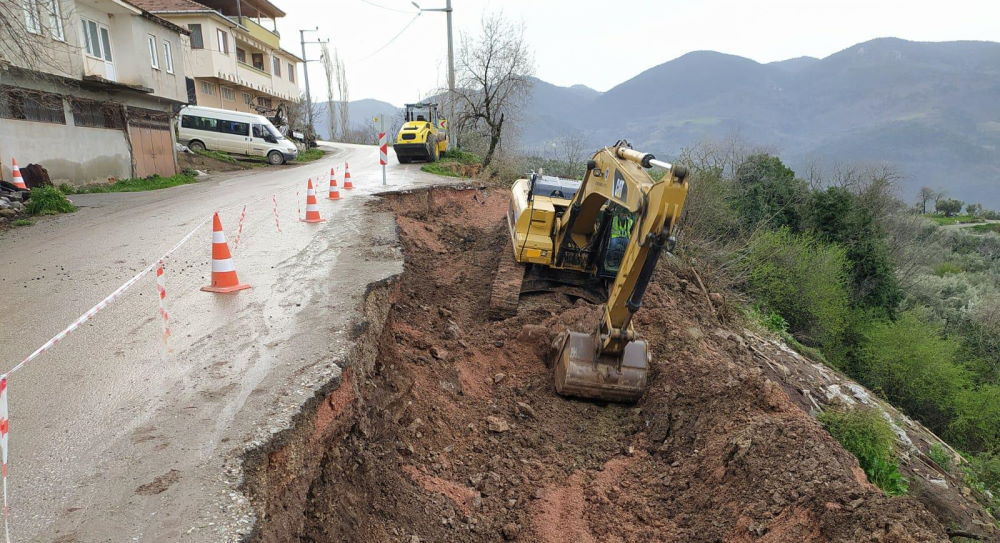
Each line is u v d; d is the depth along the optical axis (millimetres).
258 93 41344
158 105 21078
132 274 7762
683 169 4898
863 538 3846
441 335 7984
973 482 9750
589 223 9266
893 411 12281
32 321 6004
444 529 4625
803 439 5094
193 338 5543
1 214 11523
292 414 4105
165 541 2934
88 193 16031
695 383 6730
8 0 11719
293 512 3637
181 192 16484
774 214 22172
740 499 4859
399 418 5652
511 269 9945
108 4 17281
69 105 16531
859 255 21219
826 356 16891
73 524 3020
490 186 21219
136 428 3934
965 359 20812
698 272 15258
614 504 5324
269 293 6930
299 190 16469
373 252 9023
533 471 5750
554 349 7859
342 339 5484
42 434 3857
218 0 40719
